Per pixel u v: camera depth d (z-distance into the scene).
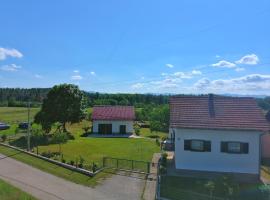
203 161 29.52
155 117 61.78
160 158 34.41
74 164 31.58
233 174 28.27
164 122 59.12
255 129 28.59
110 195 23.75
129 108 59.41
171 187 25.48
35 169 30.39
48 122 50.19
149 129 66.50
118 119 56.81
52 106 50.31
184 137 29.73
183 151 29.75
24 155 36.22
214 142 29.38
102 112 58.19
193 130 29.58
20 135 51.62
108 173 28.89
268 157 36.06
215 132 29.33
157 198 23.09
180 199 23.11
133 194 24.03
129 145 44.75
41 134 48.50
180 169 29.70
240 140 29.02
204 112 30.78
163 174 28.91
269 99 48.41
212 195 23.88
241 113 30.38
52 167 30.94
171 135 41.31
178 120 30.11
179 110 31.25
